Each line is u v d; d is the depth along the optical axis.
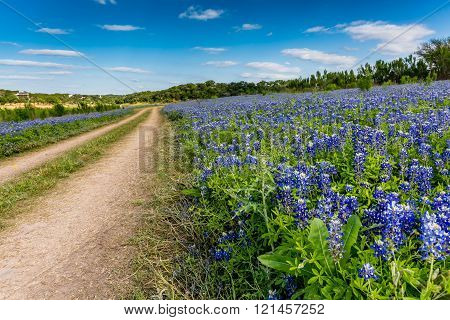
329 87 36.03
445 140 6.28
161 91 97.12
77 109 52.69
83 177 10.00
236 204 5.05
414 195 4.30
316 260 3.19
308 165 5.41
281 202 4.33
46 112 42.75
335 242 2.90
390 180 4.86
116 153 14.05
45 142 18.83
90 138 20.59
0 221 6.72
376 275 2.90
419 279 2.85
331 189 4.10
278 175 4.87
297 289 3.45
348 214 3.55
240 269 4.13
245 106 19.14
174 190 7.19
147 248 5.05
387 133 7.18
